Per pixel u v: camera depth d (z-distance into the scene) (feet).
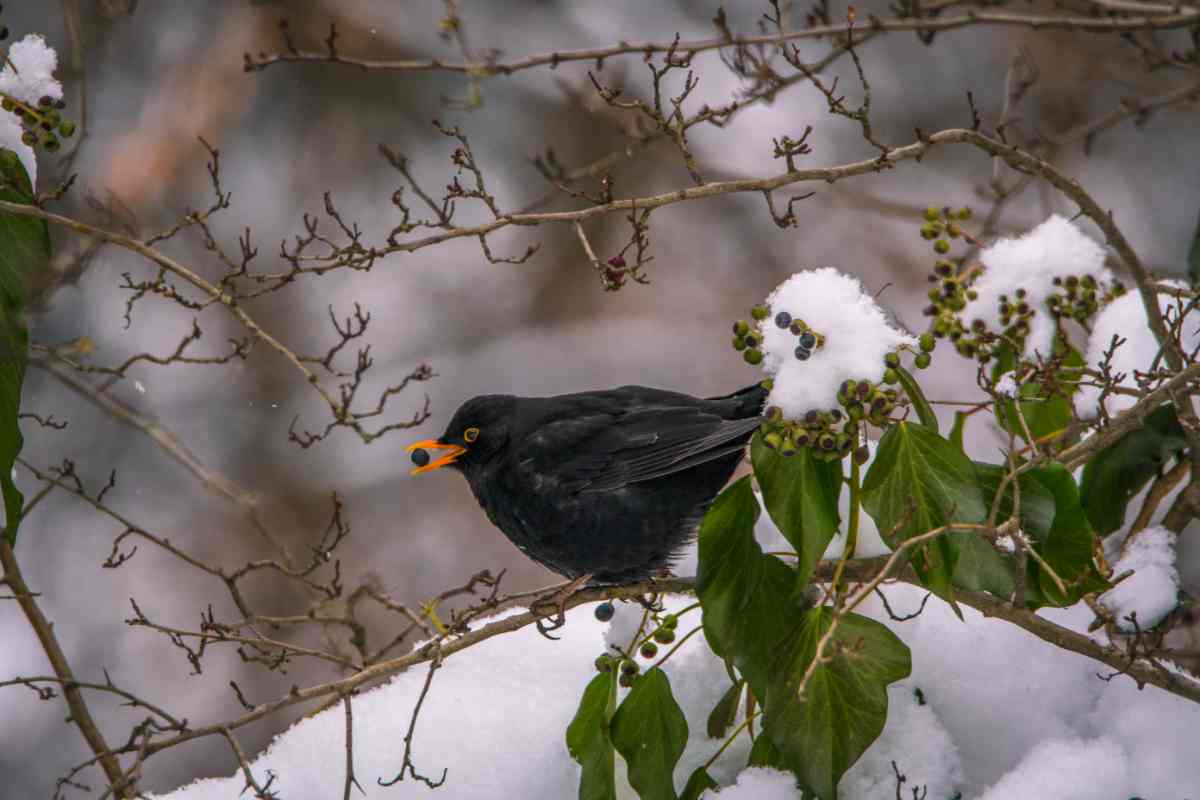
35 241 24.07
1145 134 60.75
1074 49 55.67
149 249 24.31
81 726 27.66
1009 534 18.70
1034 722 21.80
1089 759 20.65
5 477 22.81
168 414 61.16
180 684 55.62
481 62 37.17
